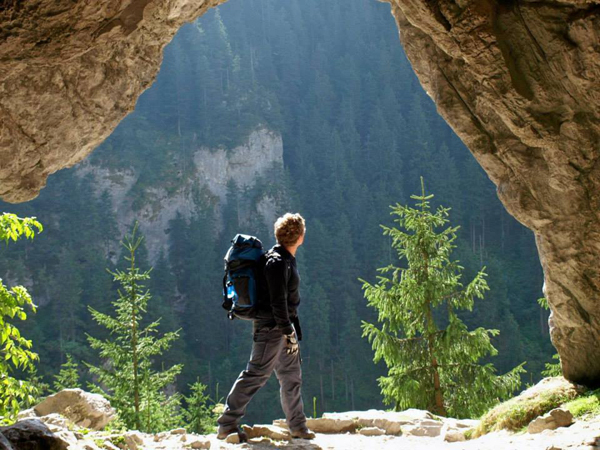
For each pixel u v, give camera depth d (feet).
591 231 18.65
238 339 303.89
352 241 382.01
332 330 323.98
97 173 355.56
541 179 19.30
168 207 363.76
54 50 13.43
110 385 46.68
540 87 16.98
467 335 43.06
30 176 19.38
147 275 48.47
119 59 19.70
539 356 276.62
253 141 398.62
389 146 424.46
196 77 419.33
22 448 11.96
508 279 333.42
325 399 272.72
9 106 17.56
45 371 242.17
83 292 299.79
